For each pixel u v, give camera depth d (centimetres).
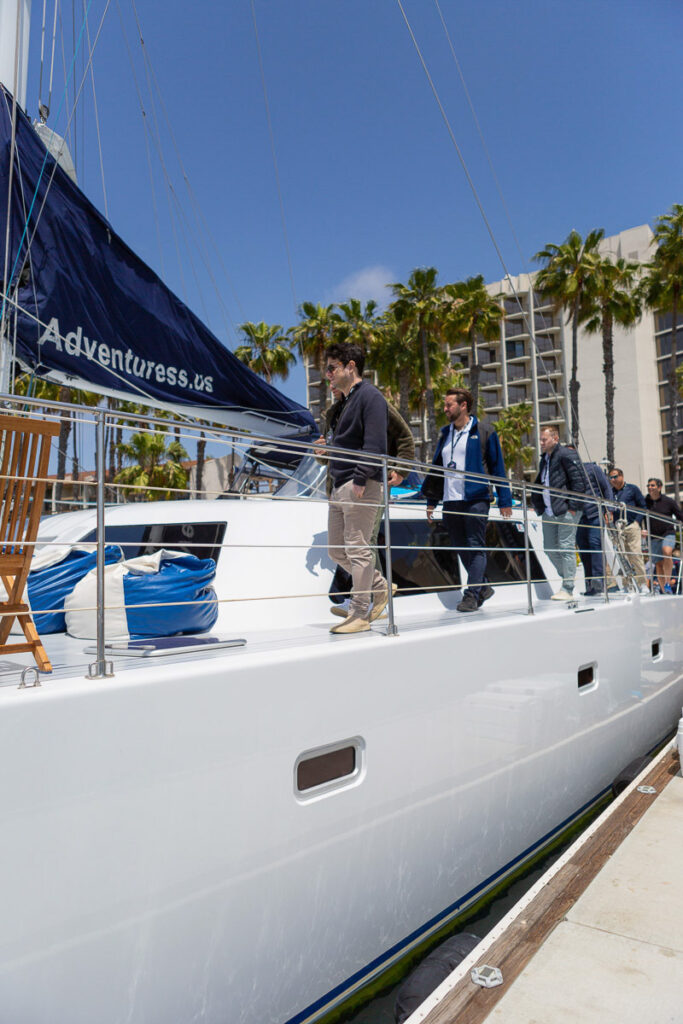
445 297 3712
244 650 275
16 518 219
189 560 326
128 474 4106
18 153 386
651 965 262
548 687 433
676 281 3638
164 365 431
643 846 364
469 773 361
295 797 268
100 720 209
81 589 309
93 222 405
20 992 192
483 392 6938
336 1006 295
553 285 3738
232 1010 246
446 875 348
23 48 423
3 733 190
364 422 345
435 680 338
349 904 292
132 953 216
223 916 241
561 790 452
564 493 504
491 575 512
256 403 484
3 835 189
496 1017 233
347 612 362
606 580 573
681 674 689
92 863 206
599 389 6253
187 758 230
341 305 3756
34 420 213
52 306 382
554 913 298
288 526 416
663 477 6078
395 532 455
